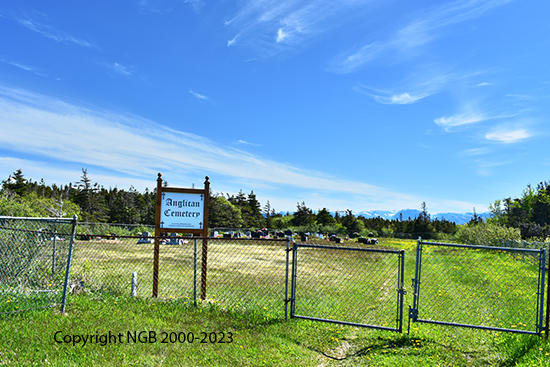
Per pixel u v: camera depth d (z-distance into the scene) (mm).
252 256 21203
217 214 59562
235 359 5332
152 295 8922
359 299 10016
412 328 7246
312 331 6840
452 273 14312
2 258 7840
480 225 34469
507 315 8133
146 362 4945
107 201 73438
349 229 69562
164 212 9781
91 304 7309
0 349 4848
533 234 40000
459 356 5828
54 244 8430
